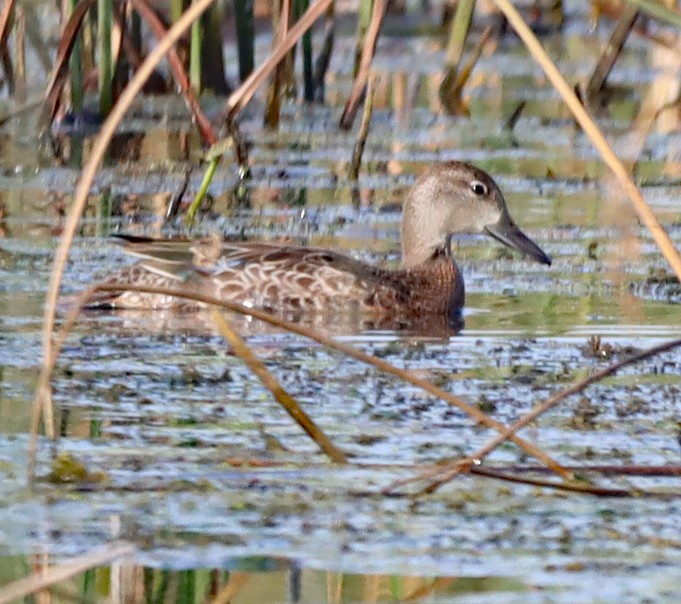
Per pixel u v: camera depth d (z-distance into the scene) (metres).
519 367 13.92
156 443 11.43
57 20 28.30
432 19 32.88
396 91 28.67
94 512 9.96
